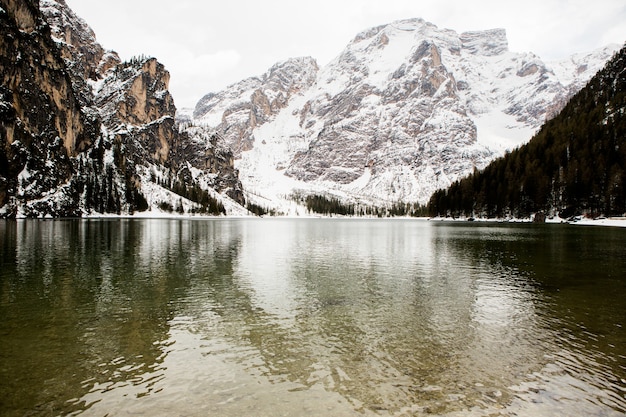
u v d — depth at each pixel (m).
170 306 19.25
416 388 10.80
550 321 16.97
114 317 17.30
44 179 130.25
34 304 19.31
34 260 33.53
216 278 26.72
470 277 27.58
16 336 14.70
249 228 103.81
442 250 45.62
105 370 11.84
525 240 57.41
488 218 149.88
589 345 14.12
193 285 24.31
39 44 141.75
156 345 13.96
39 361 12.42
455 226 110.88
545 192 122.62
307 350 13.55
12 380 11.12
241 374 11.64
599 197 108.50
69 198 139.88
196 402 10.02
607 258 37.00
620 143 110.44
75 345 13.84
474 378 11.43
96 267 30.48
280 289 23.38
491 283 25.33
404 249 47.00
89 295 21.28
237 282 25.42
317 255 41.00
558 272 29.48
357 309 18.94
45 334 14.95
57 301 19.95
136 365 12.23
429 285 24.70
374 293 22.45
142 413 9.48
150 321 16.80
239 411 9.58
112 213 168.88
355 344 14.12
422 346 13.94
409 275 28.31
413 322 16.84
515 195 133.38
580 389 10.81
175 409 9.67
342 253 43.12
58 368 11.93
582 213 113.88
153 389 10.70
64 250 40.53
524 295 21.80
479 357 12.97
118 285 23.98
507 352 13.40
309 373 11.73
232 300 20.58
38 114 135.25
